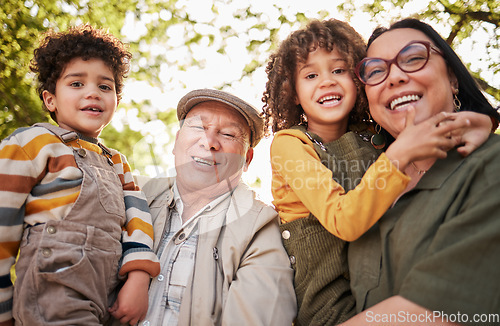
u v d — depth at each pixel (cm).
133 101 418
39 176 144
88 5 482
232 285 153
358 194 132
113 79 172
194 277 153
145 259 150
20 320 129
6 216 136
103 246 144
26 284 131
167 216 170
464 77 145
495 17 393
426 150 126
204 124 170
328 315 143
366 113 179
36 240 136
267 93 199
